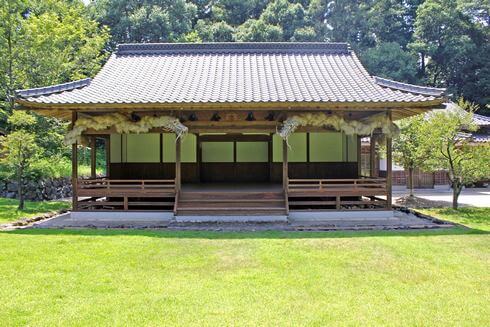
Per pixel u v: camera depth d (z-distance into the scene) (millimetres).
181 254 6879
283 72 13188
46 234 8664
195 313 4449
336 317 4363
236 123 11438
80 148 23750
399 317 4375
